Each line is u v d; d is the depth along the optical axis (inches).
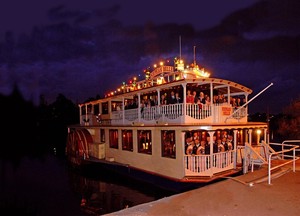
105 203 661.9
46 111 2851.9
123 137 818.8
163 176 629.0
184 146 580.1
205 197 361.1
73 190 792.9
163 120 652.1
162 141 642.8
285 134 1380.4
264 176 471.5
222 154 596.7
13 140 2632.9
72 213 604.1
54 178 957.8
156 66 882.8
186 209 317.4
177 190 593.0
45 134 2778.1
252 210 310.5
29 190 805.9
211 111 635.5
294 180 450.0
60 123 2802.7
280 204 329.4
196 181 557.6
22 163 1326.3
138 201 659.4
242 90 741.3
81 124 1176.8
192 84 704.4
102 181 876.6
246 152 581.0
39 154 1729.8
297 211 305.9
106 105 1058.1
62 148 2009.1
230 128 612.1
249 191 386.6
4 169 1153.4
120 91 1058.1
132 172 757.9
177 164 590.6
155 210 316.2
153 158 671.1
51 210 625.0
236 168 615.5
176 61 831.1
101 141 971.3
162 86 658.2
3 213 608.4
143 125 700.7
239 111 708.7
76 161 1022.4
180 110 605.6
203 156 571.2
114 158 858.1
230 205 328.2
